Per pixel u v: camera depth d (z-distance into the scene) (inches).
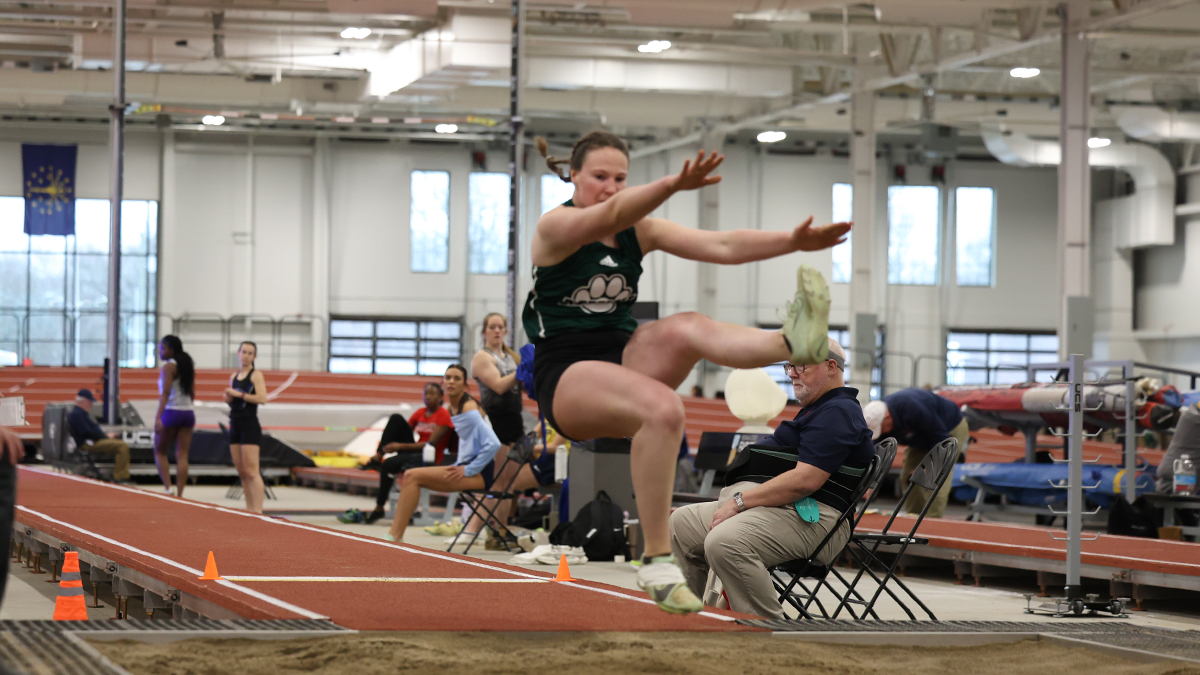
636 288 127.6
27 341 1098.7
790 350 110.6
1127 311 1210.6
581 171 126.0
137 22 824.3
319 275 1143.6
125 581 209.9
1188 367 1155.3
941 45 805.9
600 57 892.6
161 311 1114.7
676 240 124.0
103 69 940.6
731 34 893.8
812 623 151.9
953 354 1229.1
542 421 398.0
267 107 1006.4
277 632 127.6
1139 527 381.1
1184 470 377.1
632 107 1003.9
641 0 719.1
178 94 962.1
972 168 1237.1
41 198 1099.9
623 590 178.9
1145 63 968.3
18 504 343.0
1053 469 438.3
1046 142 1109.7
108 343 621.6
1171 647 147.3
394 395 1051.9
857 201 919.0
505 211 1182.9
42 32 852.6
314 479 681.0
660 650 128.8
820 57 893.2
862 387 912.9
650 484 118.3
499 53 818.8
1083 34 713.6
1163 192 1152.2
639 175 1203.2
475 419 342.6
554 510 388.2
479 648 126.1
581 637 135.2
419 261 1168.8
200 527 281.3
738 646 136.3
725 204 1198.3
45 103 996.6
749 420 383.9
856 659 135.4
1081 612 225.5
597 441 327.0
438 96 951.0
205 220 1128.2
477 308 1175.6
